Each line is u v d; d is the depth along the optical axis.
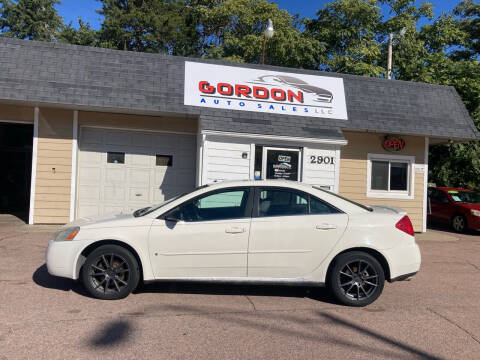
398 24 19.58
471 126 11.41
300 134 9.59
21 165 15.52
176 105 9.61
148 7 24.89
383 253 5.09
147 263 4.98
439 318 4.80
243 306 4.98
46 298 4.96
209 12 23.89
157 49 25.00
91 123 10.31
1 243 7.90
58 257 5.00
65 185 10.16
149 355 3.56
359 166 11.59
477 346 4.02
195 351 3.68
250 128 9.43
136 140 10.77
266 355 3.65
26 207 14.80
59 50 9.67
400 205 11.83
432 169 16.75
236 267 5.04
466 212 12.40
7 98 8.69
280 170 9.84
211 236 5.00
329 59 19.53
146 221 5.07
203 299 5.20
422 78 16.45
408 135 11.62
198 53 27.14
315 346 3.88
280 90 10.41
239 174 9.53
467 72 16.09
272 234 5.05
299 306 5.07
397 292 5.88
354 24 20.03
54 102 8.94
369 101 10.98
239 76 10.35
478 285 6.41
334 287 5.08
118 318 4.41
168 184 10.93
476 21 20.08
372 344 3.98
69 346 3.68
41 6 28.41
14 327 4.06
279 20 20.00
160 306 4.85
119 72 9.76
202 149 9.45
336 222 5.12
